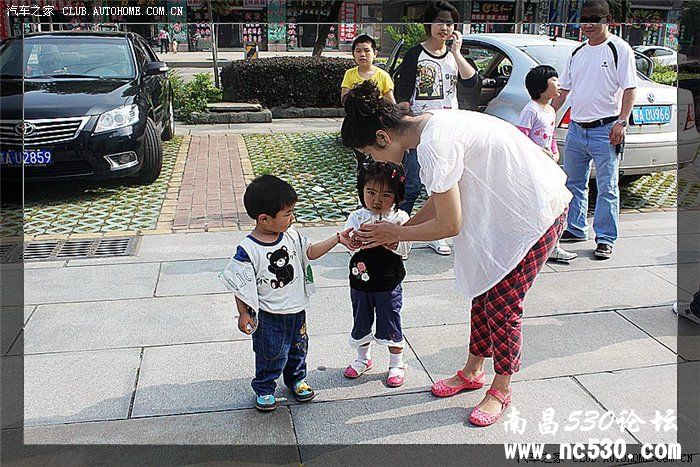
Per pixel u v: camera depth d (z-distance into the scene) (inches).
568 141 198.7
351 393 122.0
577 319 152.1
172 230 215.2
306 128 437.7
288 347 114.3
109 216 231.3
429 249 198.8
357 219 122.9
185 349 136.9
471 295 110.3
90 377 125.8
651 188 276.2
